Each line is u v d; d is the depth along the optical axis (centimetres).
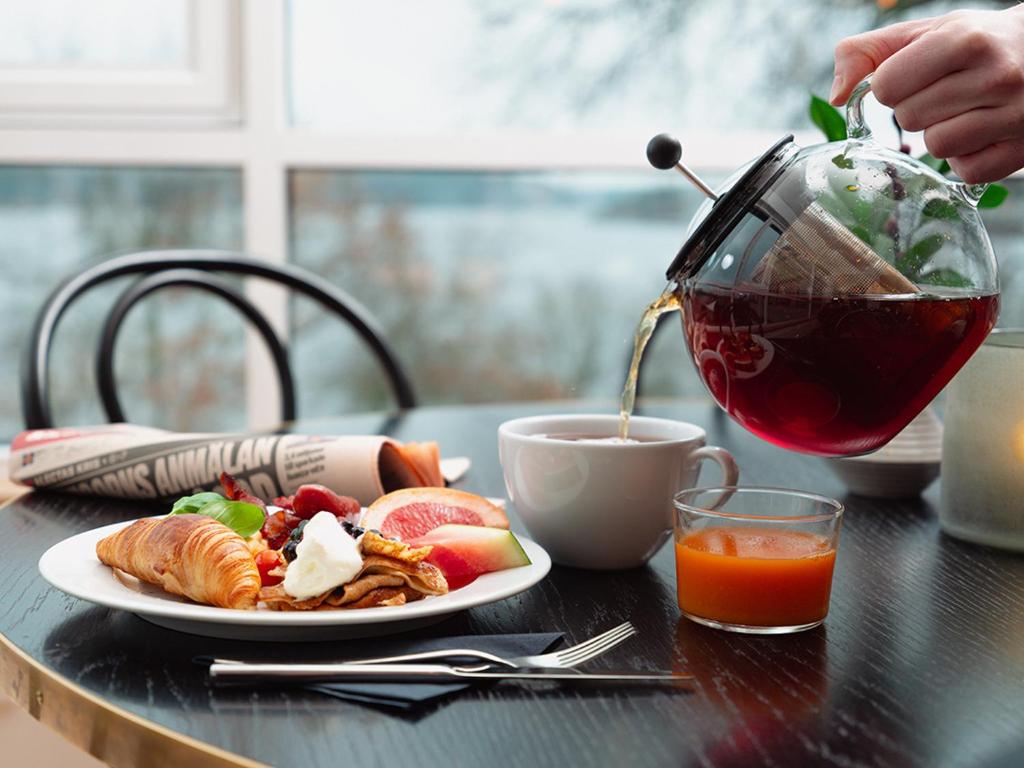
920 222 61
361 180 201
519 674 54
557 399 212
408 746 47
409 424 123
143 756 49
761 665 57
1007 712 52
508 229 206
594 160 200
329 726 49
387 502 73
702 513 64
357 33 199
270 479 86
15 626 61
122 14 193
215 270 143
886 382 61
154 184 198
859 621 64
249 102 193
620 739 48
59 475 90
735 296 61
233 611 56
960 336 62
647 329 73
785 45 205
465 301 207
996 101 63
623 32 204
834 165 63
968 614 66
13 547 77
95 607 65
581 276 208
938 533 84
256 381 199
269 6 192
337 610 58
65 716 53
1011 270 211
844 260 59
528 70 203
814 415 63
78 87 192
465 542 66
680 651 59
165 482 88
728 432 120
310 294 148
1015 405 77
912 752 47
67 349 198
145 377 201
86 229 198
